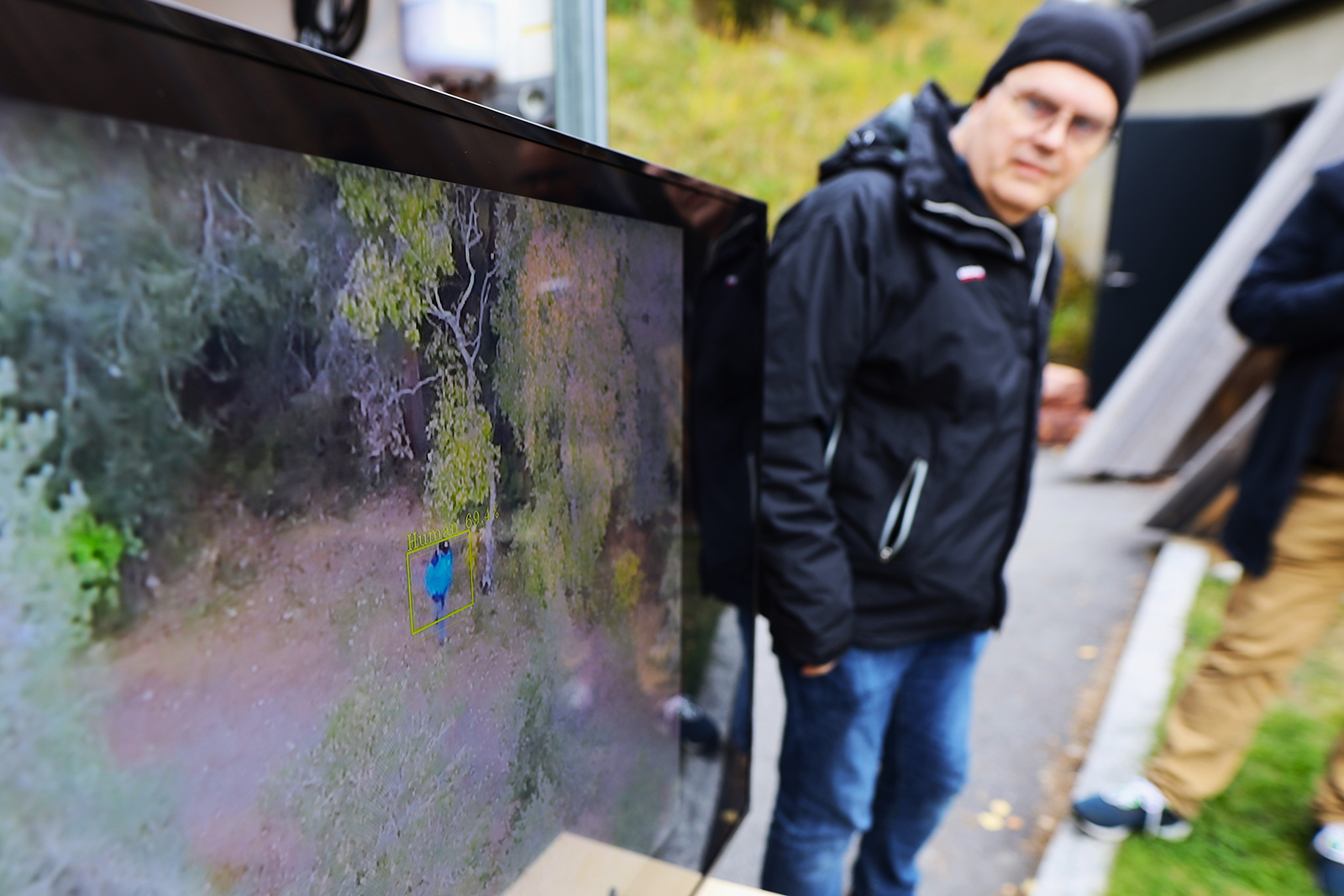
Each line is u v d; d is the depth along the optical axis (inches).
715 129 294.7
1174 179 213.8
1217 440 140.3
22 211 10.4
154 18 11.4
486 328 19.1
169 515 12.7
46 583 11.2
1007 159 43.3
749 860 72.7
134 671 12.4
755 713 96.5
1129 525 153.5
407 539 17.5
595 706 26.0
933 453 46.1
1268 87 215.2
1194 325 167.3
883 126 46.1
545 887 24.3
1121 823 70.3
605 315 24.0
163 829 13.2
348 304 15.3
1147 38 44.0
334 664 16.0
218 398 13.2
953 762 54.3
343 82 14.4
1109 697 91.8
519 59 43.8
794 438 43.3
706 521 32.4
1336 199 60.1
